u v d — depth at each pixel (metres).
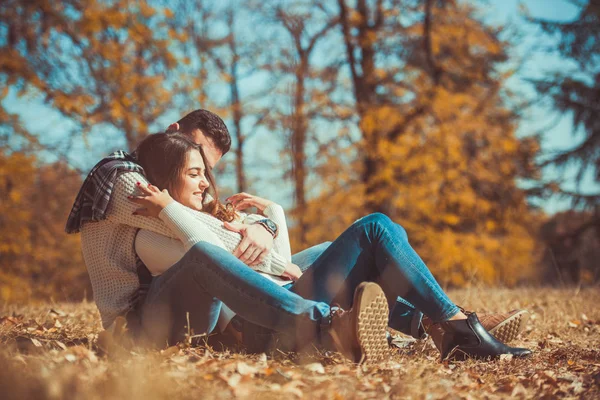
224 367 2.35
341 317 2.52
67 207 15.53
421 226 15.67
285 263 3.02
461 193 16.00
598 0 20.05
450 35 16.52
